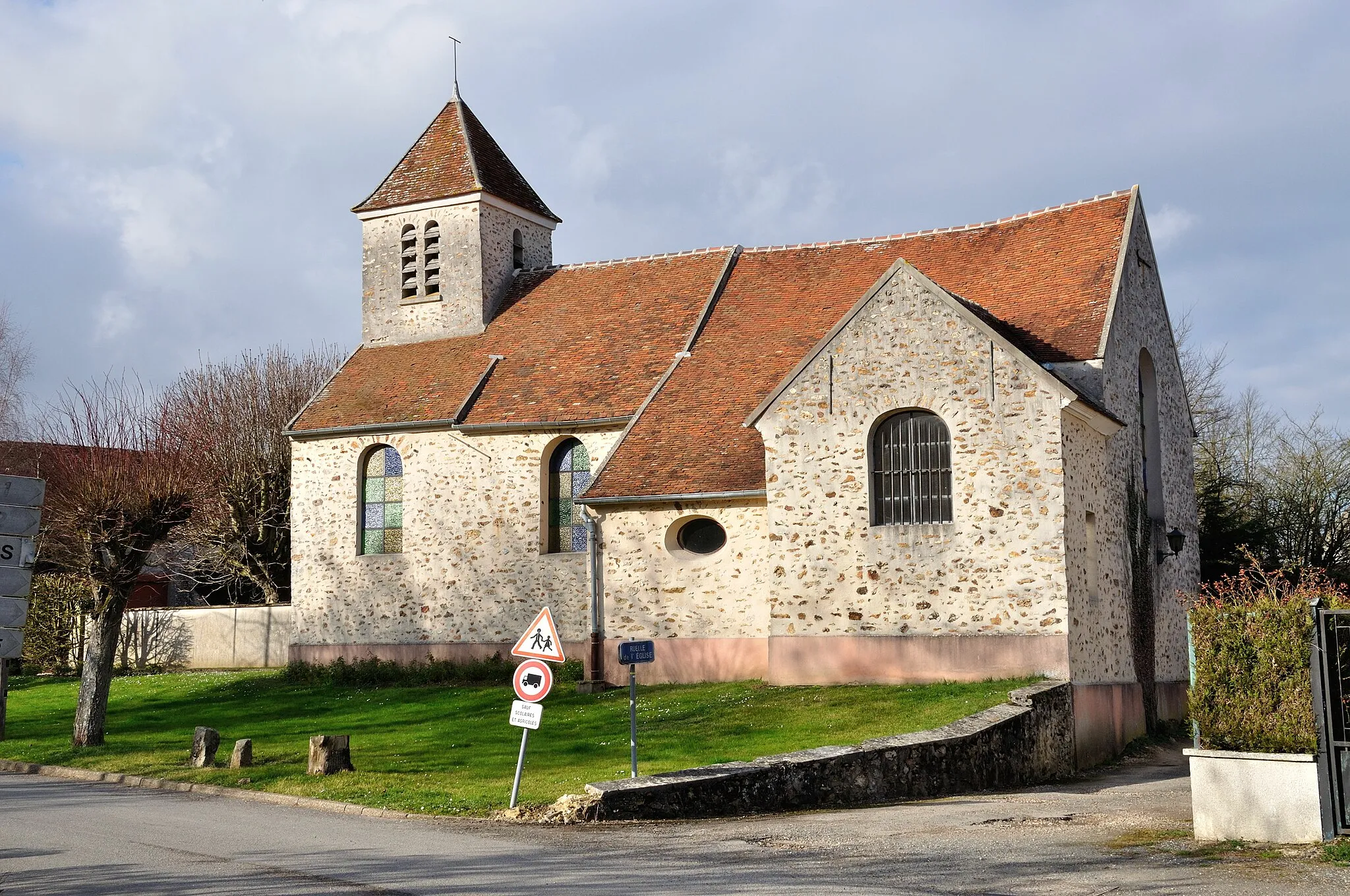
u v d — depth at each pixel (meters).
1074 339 25.59
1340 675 13.27
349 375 34.47
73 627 40.25
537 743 22.00
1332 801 13.27
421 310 35.03
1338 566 40.28
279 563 43.47
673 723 22.69
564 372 31.56
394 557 31.89
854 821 15.73
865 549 24.55
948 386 24.03
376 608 31.97
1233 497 42.50
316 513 33.00
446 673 30.56
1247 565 34.97
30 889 11.69
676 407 29.00
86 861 13.09
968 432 23.84
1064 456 23.30
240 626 38.19
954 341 24.06
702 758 19.61
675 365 30.17
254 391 45.22
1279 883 11.55
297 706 29.16
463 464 31.23
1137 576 27.16
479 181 34.47
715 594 27.09
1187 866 12.38
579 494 29.78
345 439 32.75
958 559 23.80
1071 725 22.48
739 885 11.60
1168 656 29.03
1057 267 27.70
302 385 46.34
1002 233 29.89
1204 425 47.19
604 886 11.54
